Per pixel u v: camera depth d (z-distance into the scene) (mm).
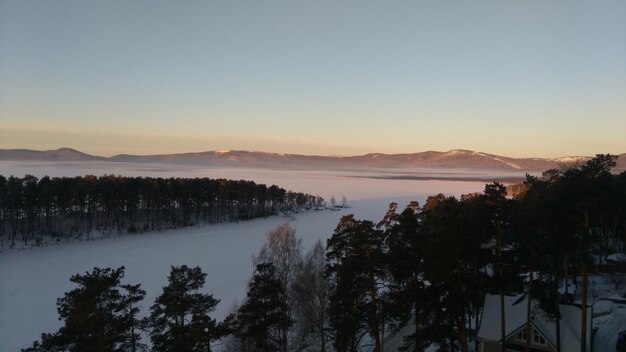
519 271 24859
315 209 176375
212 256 83688
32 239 96750
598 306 35031
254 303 27594
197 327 23938
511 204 24688
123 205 115062
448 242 22094
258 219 142250
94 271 23719
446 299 23266
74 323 21984
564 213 22828
